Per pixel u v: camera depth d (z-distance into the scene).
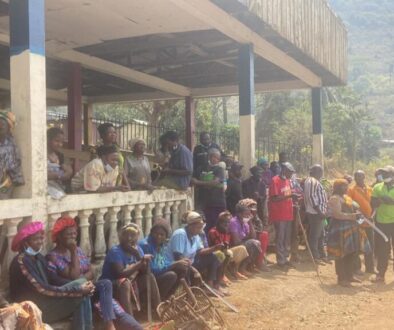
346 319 6.14
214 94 15.70
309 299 6.98
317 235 9.31
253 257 8.09
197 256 6.66
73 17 8.02
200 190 8.30
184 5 7.41
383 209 8.23
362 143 35.97
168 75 13.99
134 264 5.40
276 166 10.38
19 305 3.93
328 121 31.36
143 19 8.09
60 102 15.74
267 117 33.06
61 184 6.13
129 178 6.85
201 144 8.98
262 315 6.18
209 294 6.68
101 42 9.53
